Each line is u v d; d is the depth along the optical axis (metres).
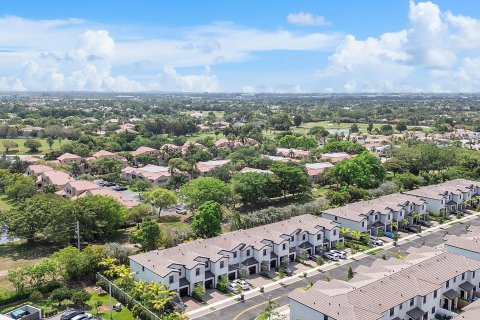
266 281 82.06
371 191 137.12
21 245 99.38
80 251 85.12
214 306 72.00
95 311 69.19
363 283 66.62
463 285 74.38
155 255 78.56
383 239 106.38
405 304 64.19
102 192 127.00
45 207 99.25
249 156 195.62
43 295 74.75
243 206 133.25
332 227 97.81
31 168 161.75
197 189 120.38
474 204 136.62
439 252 80.44
